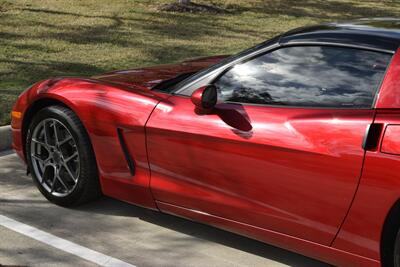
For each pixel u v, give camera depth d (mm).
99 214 4359
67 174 4375
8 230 4055
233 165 3428
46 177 4500
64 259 3691
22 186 4828
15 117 4633
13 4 12820
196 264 3660
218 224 3641
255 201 3398
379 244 3004
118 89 4035
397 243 2969
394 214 2951
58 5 13156
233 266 3641
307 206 3201
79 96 4156
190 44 10289
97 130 4059
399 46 3143
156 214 4371
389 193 2896
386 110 3016
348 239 3104
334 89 3248
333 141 3072
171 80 4102
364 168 2967
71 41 9852
